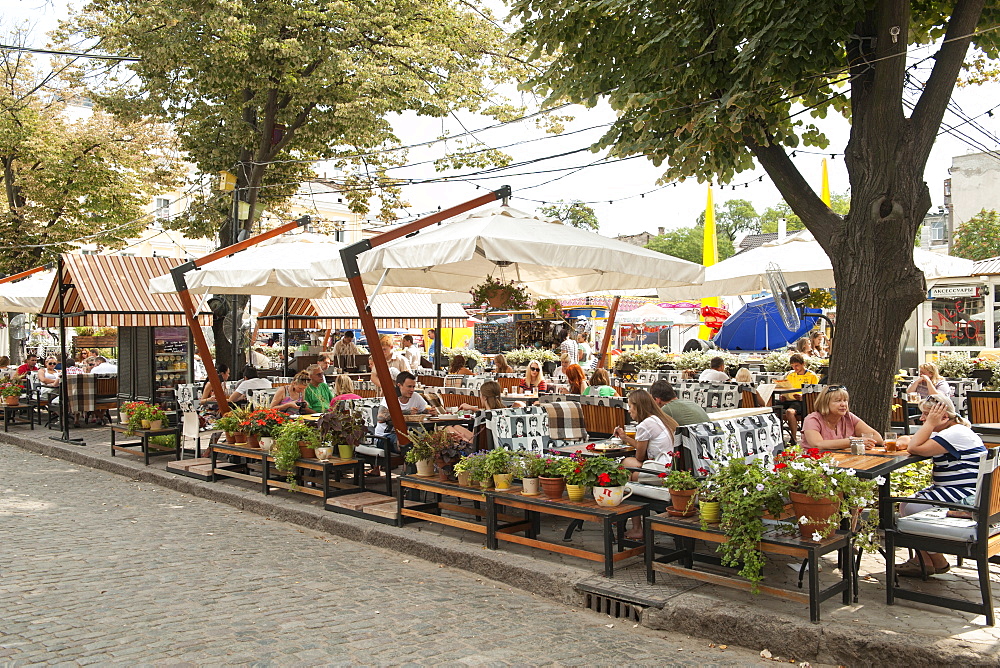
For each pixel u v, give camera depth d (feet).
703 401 39.32
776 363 58.18
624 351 75.10
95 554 24.68
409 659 16.08
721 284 39.29
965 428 19.58
